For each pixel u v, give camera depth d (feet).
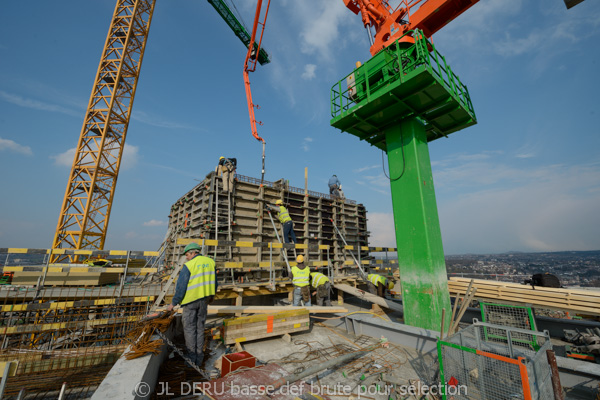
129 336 15.85
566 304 21.24
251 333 20.36
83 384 14.43
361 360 17.98
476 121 26.91
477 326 15.07
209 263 17.10
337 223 45.91
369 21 33.12
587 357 17.49
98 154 78.43
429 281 21.99
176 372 14.88
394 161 25.75
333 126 27.68
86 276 24.63
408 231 23.76
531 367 10.83
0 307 20.38
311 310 24.25
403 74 22.94
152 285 25.79
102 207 80.69
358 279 39.52
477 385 11.91
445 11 26.43
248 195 35.37
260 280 32.89
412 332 20.33
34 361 16.37
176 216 44.24
